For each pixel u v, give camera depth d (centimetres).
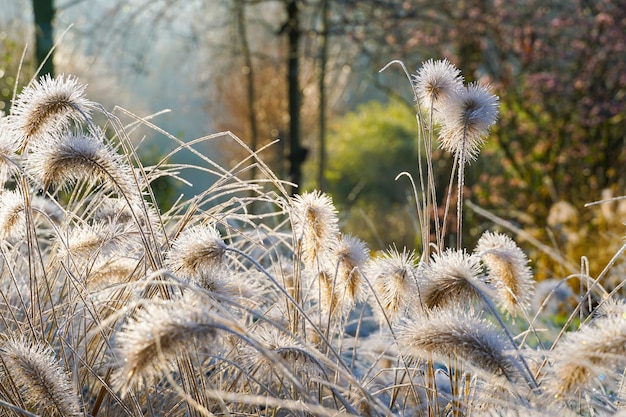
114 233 303
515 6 1371
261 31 1975
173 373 321
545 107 1324
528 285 278
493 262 281
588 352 200
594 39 1291
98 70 1582
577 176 1281
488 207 1295
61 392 239
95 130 284
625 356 197
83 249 303
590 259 878
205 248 252
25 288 342
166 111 308
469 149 289
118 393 288
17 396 259
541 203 1256
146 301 206
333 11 1531
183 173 2475
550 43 1367
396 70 1498
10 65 1253
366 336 446
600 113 1261
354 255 293
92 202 353
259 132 2259
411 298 266
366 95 3362
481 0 1370
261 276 361
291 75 1493
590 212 1050
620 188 1143
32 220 297
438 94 291
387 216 2181
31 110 271
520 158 1322
